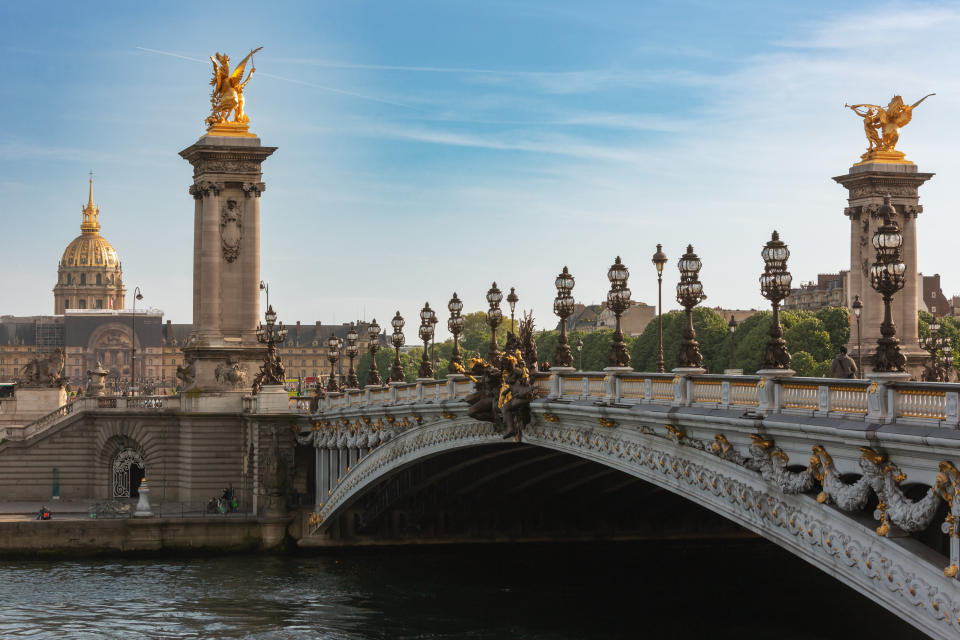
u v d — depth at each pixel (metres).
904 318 130.75
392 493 95.38
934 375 86.19
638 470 51.97
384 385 89.44
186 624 75.69
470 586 85.00
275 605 80.75
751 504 43.22
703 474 46.59
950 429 33.44
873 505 39.62
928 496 34.03
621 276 54.88
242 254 127.00
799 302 180.75
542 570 89.69
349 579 89.81
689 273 49.50
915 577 34.78
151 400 122.50
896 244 36.09
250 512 109.88
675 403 48.34
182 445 120.25
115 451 121.38
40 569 95.62
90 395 127.06
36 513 108.38
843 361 50.53
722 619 70.12
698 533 99.94
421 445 78.88
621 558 93.38
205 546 103.31
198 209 128.75
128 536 101.94
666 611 73.25
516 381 63.34
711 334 154.00
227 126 127.75
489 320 70.44
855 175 130.62
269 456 107.25
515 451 82.19
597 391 55.97
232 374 122.19
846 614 71.06
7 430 121.06
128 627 75.00
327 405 102.75
